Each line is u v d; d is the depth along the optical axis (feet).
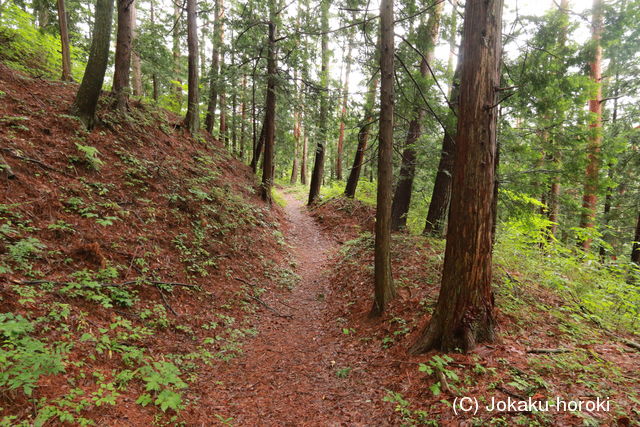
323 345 19.42
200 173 35.88
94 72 26.27
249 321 21.77
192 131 43.78
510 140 26.13
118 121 30.32
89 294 15.16
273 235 38.75
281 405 13.42
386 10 20.08
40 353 10.47
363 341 18.56
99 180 23.34
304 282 31.91
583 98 20.99
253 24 39.58
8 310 11.80
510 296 19.15
